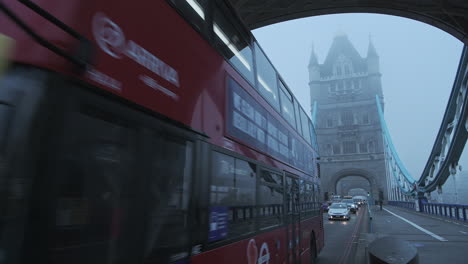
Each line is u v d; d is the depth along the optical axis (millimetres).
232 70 4371
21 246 1485
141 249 2283
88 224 1875
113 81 2188
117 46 2285
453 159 34250
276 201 5777
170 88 2871
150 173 2449
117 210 2109
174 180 2762
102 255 1963
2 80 1610
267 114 5703
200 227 3107
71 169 1777
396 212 42125
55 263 1642
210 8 3965
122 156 2189
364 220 28719
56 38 1812
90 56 1938
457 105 32531
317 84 111062
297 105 8719
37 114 1618
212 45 3869
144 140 2422
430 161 43406
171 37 3020
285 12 22109
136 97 2400
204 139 3344
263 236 4898
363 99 104375
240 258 3988
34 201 1540
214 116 3629
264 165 5227
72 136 1802
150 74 2613
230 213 3824
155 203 2480
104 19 2203
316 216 9992
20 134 1568
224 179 3732
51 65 1762
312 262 8852
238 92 4457
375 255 4762
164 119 2697
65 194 1729
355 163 97625
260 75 5695
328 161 100500
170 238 2639
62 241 1695
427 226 21828
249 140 4668
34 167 1562
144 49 2592
